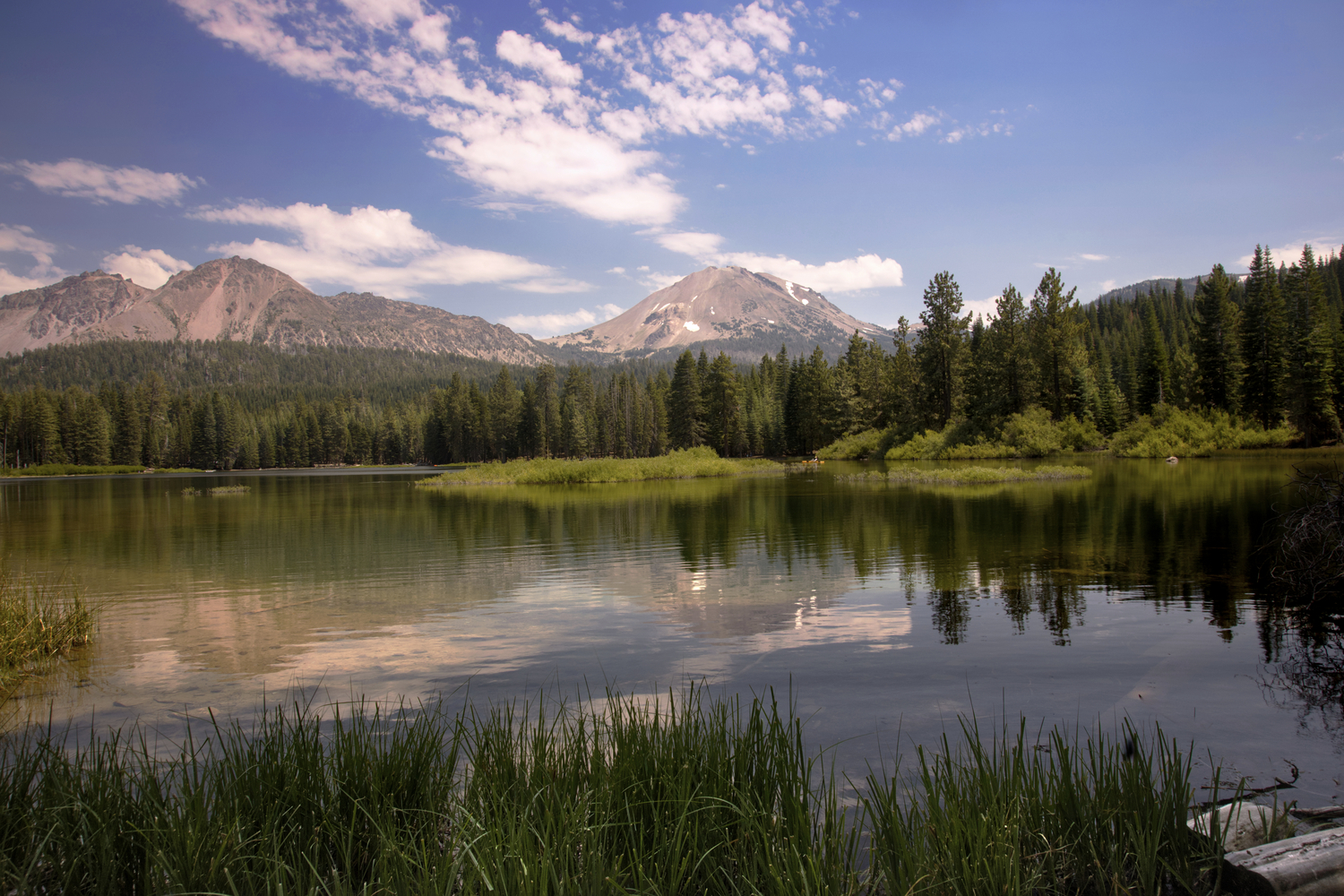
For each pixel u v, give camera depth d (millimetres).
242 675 7012
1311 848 3008
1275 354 53188
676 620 8977
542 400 120500
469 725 5340
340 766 3801
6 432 111375
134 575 13227
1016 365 58344
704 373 102875
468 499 33125
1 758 4730
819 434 89125
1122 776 3617
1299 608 8586
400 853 3055
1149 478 29391
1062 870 3191
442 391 146750
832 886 2947
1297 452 45812
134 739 5273
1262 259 53500
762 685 6328
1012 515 18609
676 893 3006
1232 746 4719
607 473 47969
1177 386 69125
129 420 119000
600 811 3443
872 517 19766
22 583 12523
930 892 2924
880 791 3539
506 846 3076
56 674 7156
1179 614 8445
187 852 3088
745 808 3402
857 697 5902
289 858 3221
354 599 10758
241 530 20984
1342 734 4898
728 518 21016
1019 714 5434
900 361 72938
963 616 8734
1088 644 7336
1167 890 3025
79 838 3264
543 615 9461
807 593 10359
